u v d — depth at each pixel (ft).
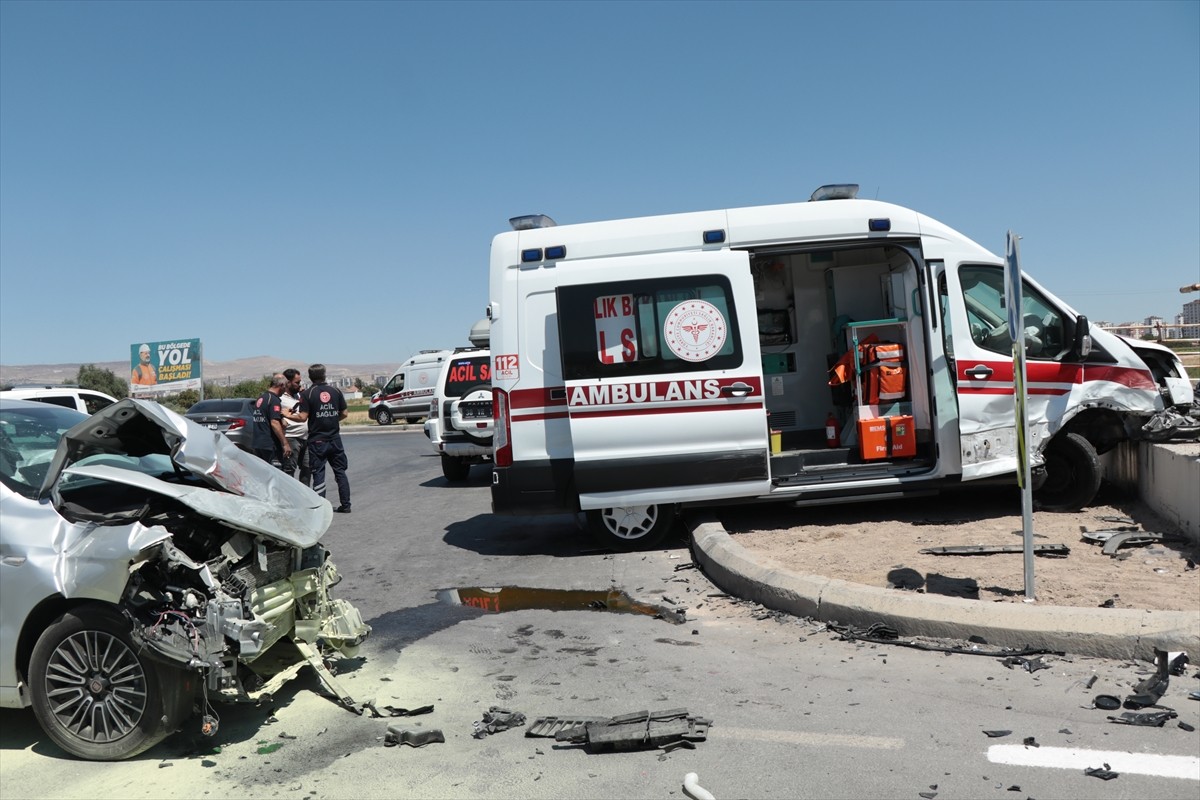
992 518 29.55
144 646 13.99
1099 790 12.53
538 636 21.17
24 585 14.55
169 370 209.15
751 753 14.12
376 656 19.94
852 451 31.71
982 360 29.19
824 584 21.31
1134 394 29.73
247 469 17.54
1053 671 17.01
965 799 12.44
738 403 28.55
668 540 30.89
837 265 36.76
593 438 28.60
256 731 15.69
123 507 15.70
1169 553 24.07
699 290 28.73
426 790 13.26
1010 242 20.77
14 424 17.66
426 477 57.47
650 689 17.22
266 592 16.20
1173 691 15.76
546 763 14.06
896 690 16.52
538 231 29.63
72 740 14.67
